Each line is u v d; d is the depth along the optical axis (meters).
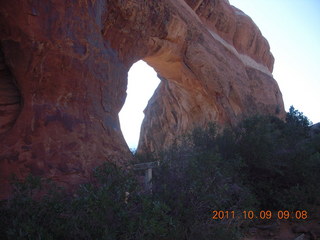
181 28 13.66
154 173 6.11
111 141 7.39
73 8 6.98
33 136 5.93
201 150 7.30
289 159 8.95
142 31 11.29
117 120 8.36
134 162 7.38
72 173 5.97
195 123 16.97
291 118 15.88
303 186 8.30
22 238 3.37
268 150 8.84
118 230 3.97
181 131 18.09
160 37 12.75
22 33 6.16
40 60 6.31
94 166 6.40
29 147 5.80
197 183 5.43
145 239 4.05
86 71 7.23
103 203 3.93
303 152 8.99
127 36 10.48
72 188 5.77
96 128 7.08
